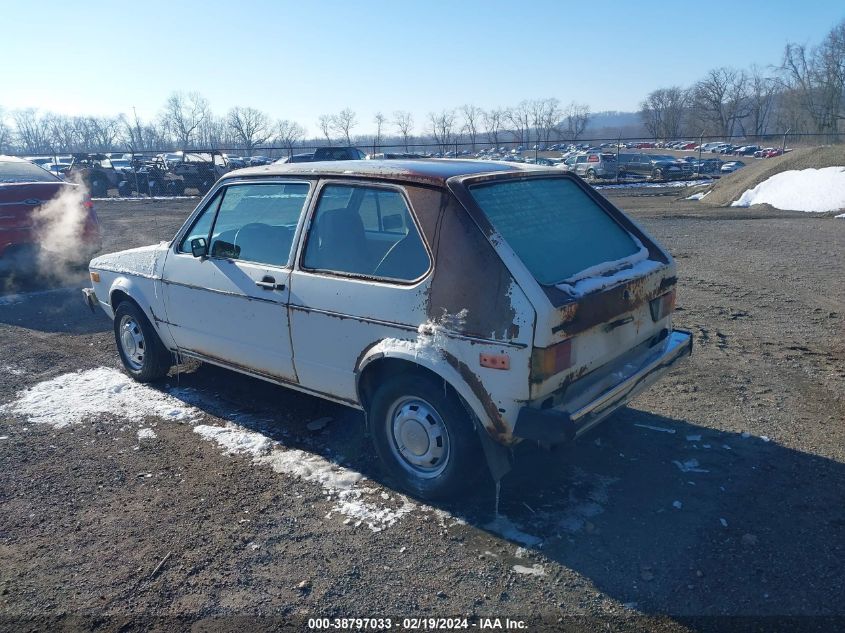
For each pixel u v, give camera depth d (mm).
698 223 15461
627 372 3604
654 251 4035
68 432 4586
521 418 3107
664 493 3617
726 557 3061
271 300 4121
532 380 3064
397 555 3160
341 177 3928
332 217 3949
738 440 4203
